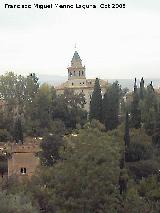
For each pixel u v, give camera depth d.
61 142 91.12
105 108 126.81
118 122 128.12
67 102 147.25
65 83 188.00
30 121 135.12
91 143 64.69
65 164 63.53
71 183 61.41
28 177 76.31
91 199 60.62
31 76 152.75
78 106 149.00
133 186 76.69
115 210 60.62
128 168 93.62
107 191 62.03
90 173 61.81
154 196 74.81
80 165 62.53
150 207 64.12
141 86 143.25
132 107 122.31
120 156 72.88
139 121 119.38
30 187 59.03
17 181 62.81
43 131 131.75
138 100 124.38
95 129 70.38
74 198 60.97
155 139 111.69
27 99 148.25
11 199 41.28
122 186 70.00
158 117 113.06
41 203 58.22
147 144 104.94
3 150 97.81
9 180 61.38
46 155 91.38
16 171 88.69
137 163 95.94
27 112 141.00
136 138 106.50
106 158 63.81
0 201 40.38
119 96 151.00
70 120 141.75
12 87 148.50
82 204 60.09
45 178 63.44
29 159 92.75
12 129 127.75
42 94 141.88
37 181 62.97
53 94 148.88
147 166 94.75
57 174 62.53
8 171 92.38
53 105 143.00
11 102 146.38
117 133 110.62
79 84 185.50
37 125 133.75
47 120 136.75
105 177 62.31
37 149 94.06
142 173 93.75
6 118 135.25
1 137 123.06
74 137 67.69
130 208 62.25
